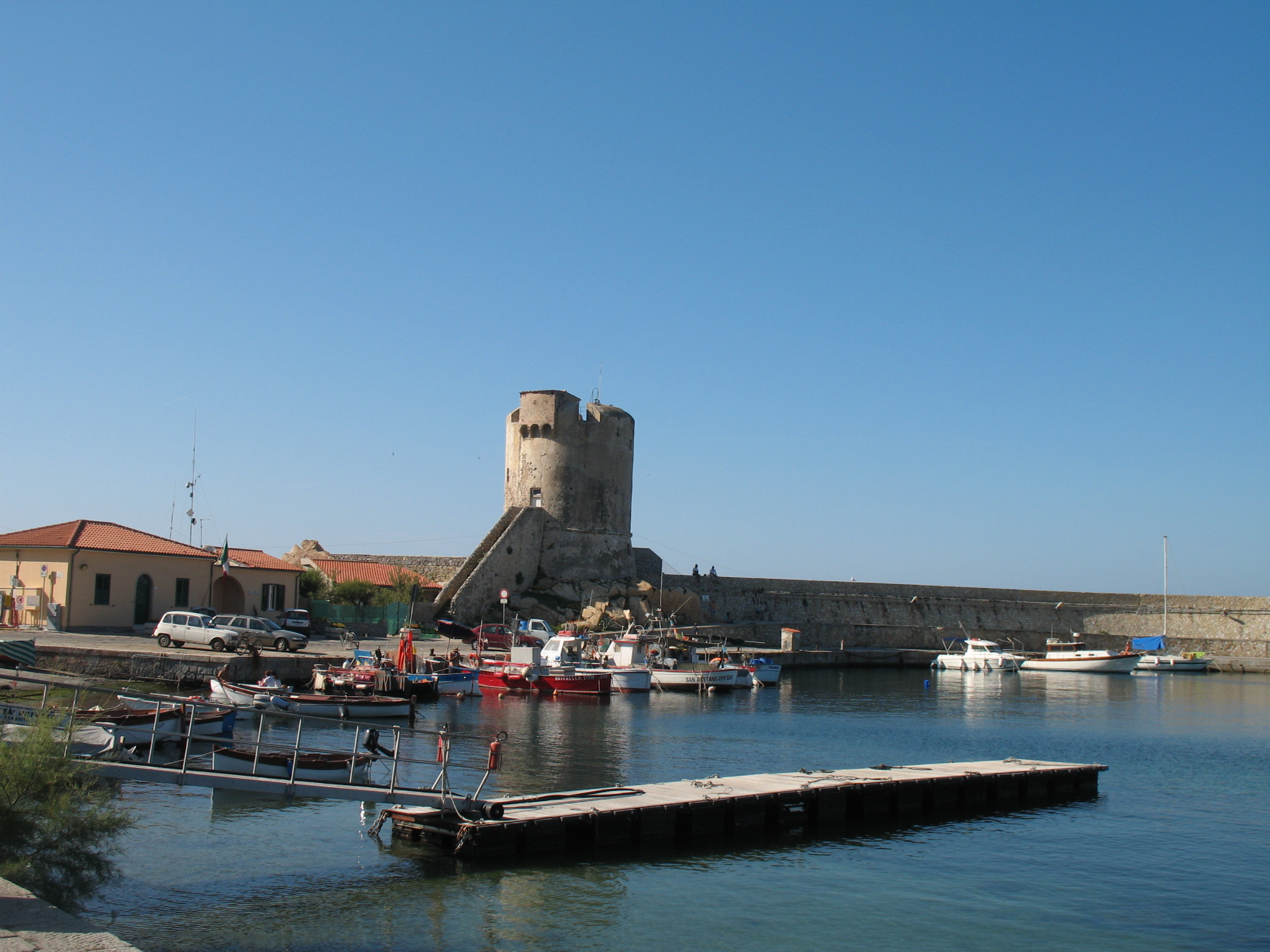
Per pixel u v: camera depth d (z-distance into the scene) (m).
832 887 18.05
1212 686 70.25
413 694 36.94
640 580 78.00
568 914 16.11
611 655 55.72
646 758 30.23
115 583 48.81
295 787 17.97
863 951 15.13
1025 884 18.62
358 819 20.81
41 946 8.89
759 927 15.95
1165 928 16.50
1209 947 15.71
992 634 92.38
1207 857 20.62
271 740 29.66
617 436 77.69
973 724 42.53
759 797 21.64
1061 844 21.52
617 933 15.45
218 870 17.42
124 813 14.60
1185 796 26.86
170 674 37.16
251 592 57.25
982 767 26.75
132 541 51.09
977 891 18.19
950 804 24.73
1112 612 96.12
